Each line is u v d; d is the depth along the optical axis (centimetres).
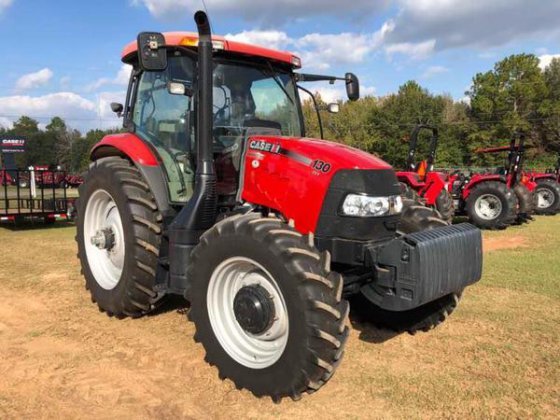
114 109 507
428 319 404
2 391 323
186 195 410
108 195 452
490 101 5109
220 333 334
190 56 396
